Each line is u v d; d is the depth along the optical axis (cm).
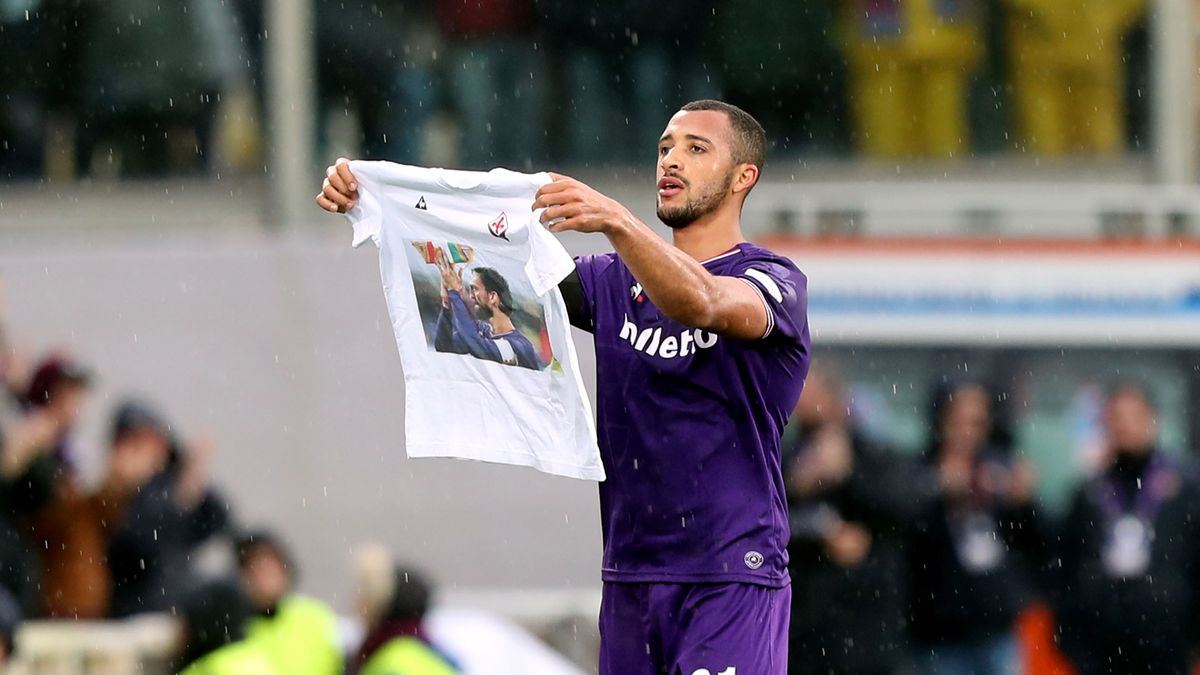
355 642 2750
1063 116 4538
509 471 3503
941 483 3347
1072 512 3381
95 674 3077
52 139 4528
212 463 3544
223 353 3591
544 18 4600
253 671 2627
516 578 3472
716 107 1777
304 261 3628
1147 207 3478
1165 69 4541
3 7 4516
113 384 3588
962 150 4522
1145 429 3394
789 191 4262
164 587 3272
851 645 3278
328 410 3578
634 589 1753
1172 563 3359
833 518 3297
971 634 3325
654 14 4562
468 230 1720
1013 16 4544
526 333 1722
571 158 4594
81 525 3303
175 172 4534
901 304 3400
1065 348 3419
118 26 4525
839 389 3378
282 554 2738
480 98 4603
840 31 4534
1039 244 3447
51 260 3616
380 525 3512
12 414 3353
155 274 3625
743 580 1716
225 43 4562
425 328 1798
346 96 4575
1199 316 3428
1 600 2975
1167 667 3384
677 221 1759
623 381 1744
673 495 1725
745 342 1712
